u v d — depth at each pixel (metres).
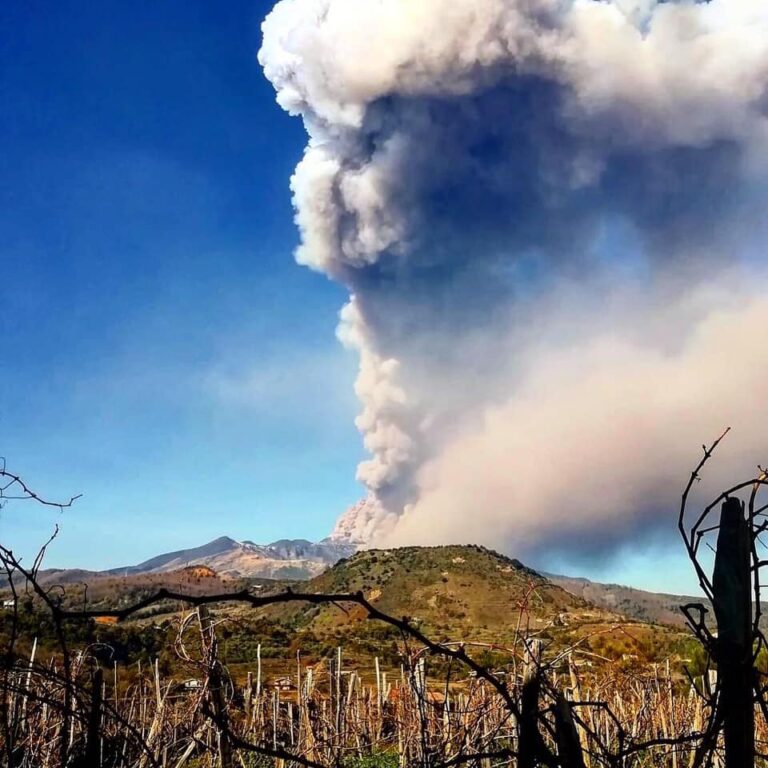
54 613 2.10
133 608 1.96
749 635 2.04
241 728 6.37
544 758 2.03
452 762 2.09
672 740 2.09
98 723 2.50
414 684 3.45
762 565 2.10
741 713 2.01
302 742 6.62
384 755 7.96
